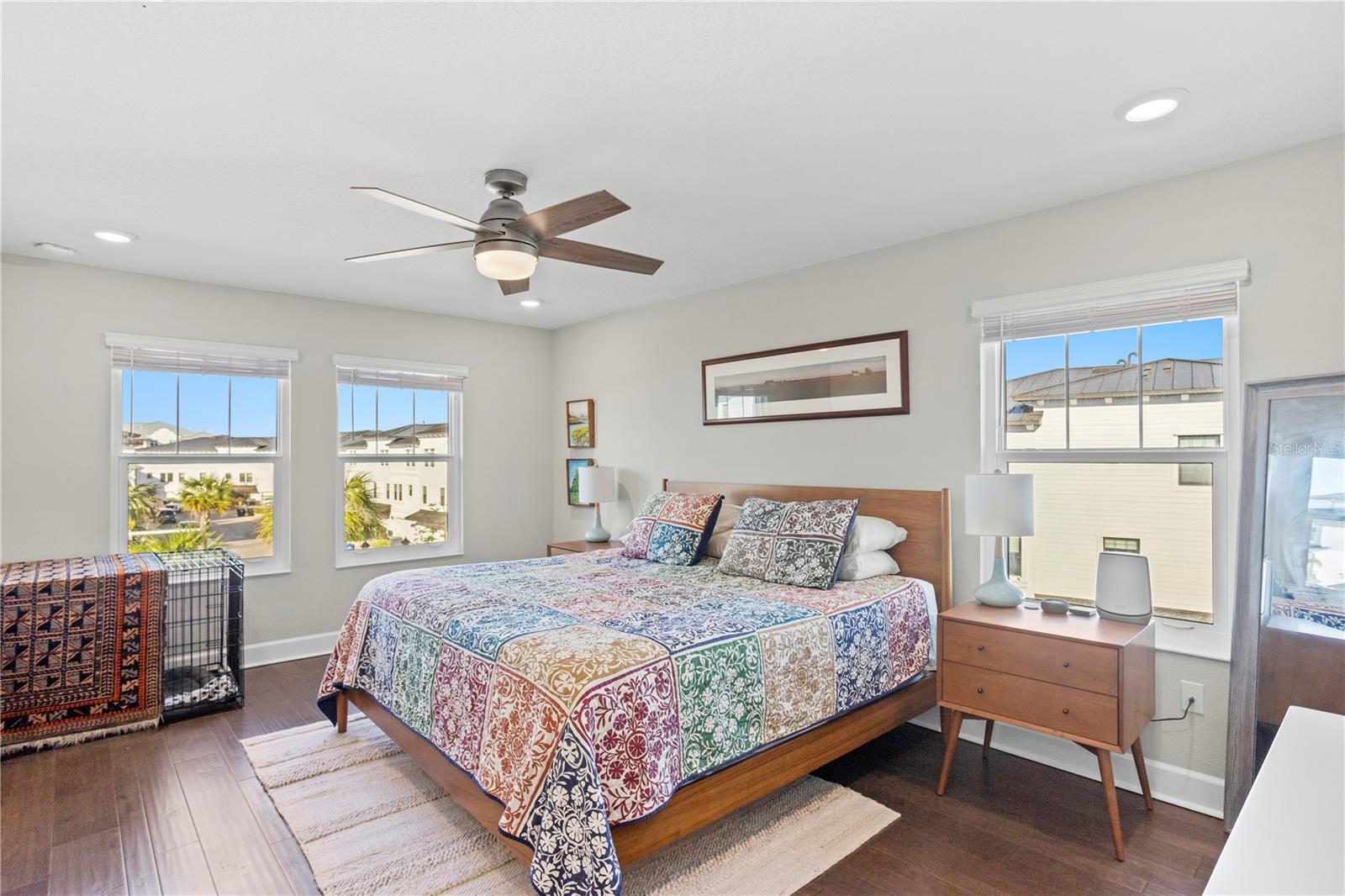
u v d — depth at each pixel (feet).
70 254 11.32
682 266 12.42
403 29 5.37
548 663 6.39
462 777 7.13
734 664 7.14
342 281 13.15
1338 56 5.81
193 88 6.23
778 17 5.28
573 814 5.55
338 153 7.61
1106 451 9.13
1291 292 7.59
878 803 8.32
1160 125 7.09
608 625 7.50
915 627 9.69
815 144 7.51
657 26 5.38
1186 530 8.51
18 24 5.22
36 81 6.08
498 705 6.57
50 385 11.71
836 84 6.28
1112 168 8.17
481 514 17.08
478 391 17.06
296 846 7.34
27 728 9.73
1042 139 7.41
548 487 18.39
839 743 8.36
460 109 6.67
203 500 13.37
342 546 15.05
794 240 10.91
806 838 7.50
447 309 15.89
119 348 12.32
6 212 9.37
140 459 12.71
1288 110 6.77
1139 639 7.66
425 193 8.79
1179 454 8.54
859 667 8.62
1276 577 7.47
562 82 6.20
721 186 8.66
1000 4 5.13
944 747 10.00
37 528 11.62
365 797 8.36
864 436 11.58
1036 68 6.03
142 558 11.87
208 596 12.60
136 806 8.16
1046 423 9.68
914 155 7.82
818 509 10.36
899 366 11.06
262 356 13.78
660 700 6.38
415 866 6.93
